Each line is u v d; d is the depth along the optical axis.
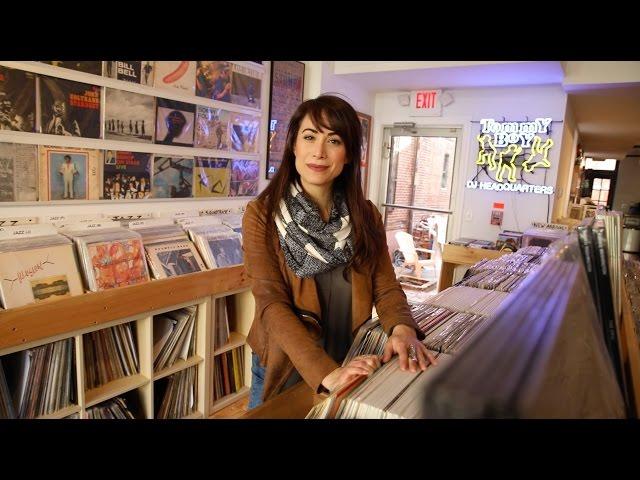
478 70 3.98
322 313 1.17
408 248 5.47
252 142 3.36
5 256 1.71
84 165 2.31
